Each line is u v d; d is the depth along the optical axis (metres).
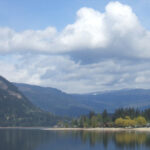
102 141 190.50
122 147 156.38
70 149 153.62
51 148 159.12
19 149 157.00
